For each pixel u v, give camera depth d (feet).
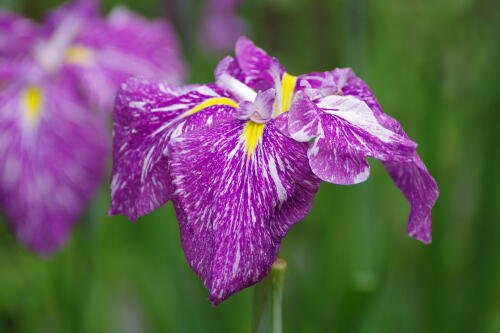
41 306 3.04
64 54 3.18
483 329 2.96
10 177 2.89
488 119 2.91
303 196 1.88
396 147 1.89
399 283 3.04
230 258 1.83
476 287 2.93
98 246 2.96
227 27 4.78
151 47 3.21
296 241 3.57
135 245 3.35
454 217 3.34
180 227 1.87
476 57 3.34
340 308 2.37
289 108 1.96
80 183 2.86
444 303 2.92
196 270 1.85
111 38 3.24
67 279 2.96
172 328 2.87
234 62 2.12
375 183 2.68
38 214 2.83
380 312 2.67
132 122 2.01
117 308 3.57
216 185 1.88
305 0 4.12
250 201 1.87
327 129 1.90
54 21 3.22
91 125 3.00
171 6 2.80
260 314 1.95
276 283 1.93
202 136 1.92
